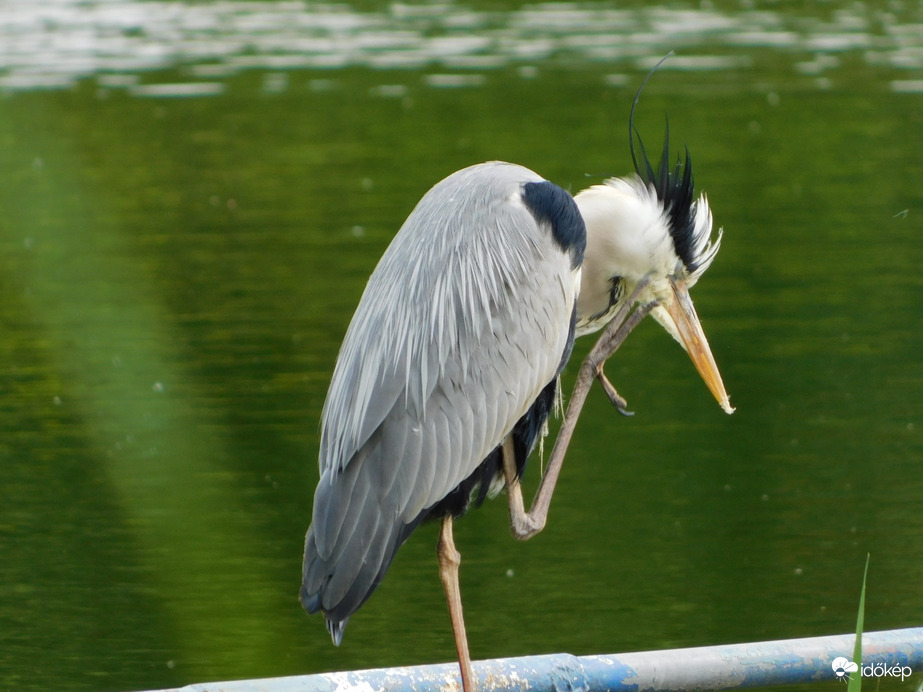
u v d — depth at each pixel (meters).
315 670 8.48
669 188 6.75
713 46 32.75
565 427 6.14
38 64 30.72
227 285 16.84
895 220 19.69
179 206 20.89
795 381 13.61
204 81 29.52
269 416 12.60
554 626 9.05
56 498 10.96
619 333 6.29
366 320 5.65
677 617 9.12
